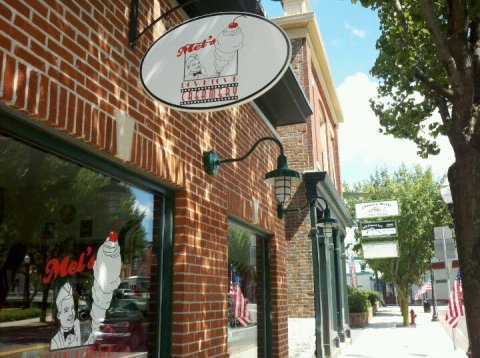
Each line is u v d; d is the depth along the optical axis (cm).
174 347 414
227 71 353
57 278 319
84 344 337
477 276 412
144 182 406
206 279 477
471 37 482
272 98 761
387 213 2323
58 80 289
